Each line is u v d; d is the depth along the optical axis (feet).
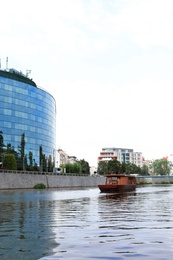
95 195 152.35
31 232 41.93
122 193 180.24
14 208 79.66
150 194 166.71
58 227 46.60
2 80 334.85
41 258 28.27
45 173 306.55
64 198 125.18
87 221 53.31
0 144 324.60
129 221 53.01
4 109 333.42
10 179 248.32
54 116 437.17
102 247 32.50
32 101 367.04
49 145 401.90
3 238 37.65
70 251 30.83
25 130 353.72
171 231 42.11
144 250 30.96
